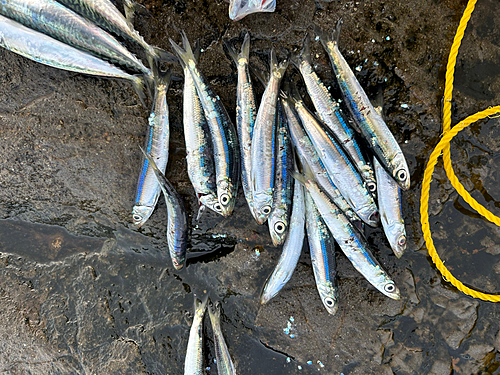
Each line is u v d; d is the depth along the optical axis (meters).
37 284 0.49
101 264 0.49
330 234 0.46
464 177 0.48
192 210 0.48
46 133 0.47
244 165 0.46
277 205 0.46
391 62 0.46
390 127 0.47
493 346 0.48
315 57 0.46
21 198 0.49
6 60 0.46
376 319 0.48
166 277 0.49
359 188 0.46
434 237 0.48
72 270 0.49
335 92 0.47
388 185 0.46
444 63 0.46
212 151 0.46
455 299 0.48
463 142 0.48
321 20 0.46
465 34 0.47
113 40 0.45
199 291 0.49
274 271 0.47
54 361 0.49
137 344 0.49
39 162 0.48
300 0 0.45
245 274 0.48
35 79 0.47
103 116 0.47
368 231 0.48
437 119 0.47
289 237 0.46
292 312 0.48
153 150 0.46
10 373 0.49
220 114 0.45
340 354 0.48
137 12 0.45
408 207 0.48
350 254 0.46
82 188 0.48
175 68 0.46
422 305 0.48
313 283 0.48
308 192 0.46
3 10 0.44
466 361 0.48
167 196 0.45
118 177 0.48
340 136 0.45
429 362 0.48
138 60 0.45
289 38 0.46
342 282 0.48
